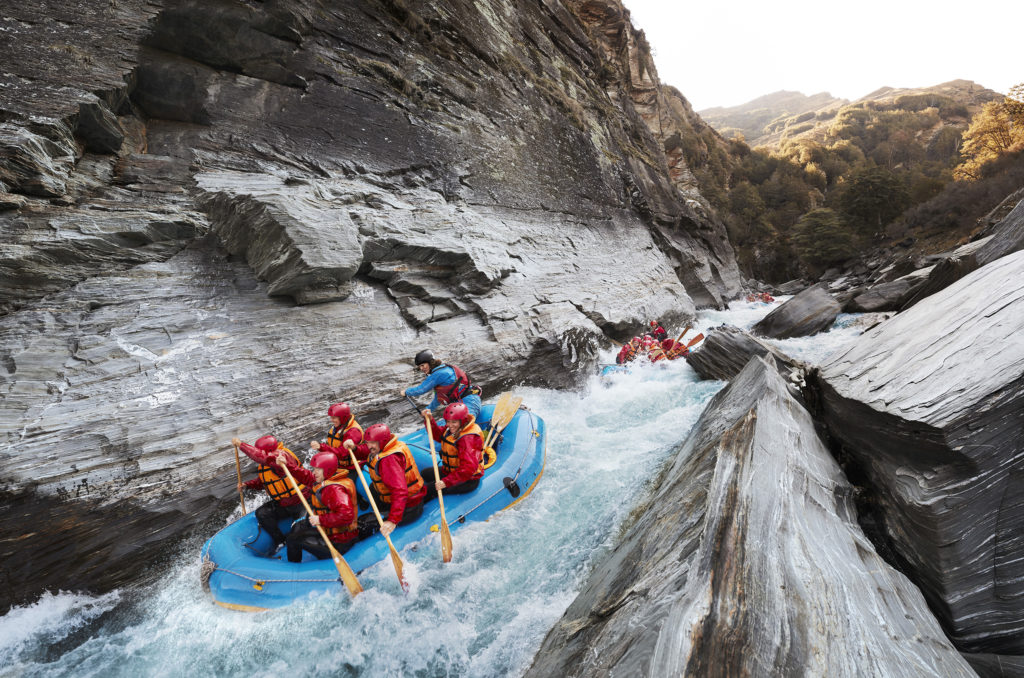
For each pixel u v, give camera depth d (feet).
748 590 7.47
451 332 25.59
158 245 20.11
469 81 41.37
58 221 17.92
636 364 31.99
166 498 14.71
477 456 15.75
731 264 99.76
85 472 13.70
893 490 10.35
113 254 18.71
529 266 34.86
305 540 13.46
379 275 24.63
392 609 12.31
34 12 21.11
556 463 19.33
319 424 18.90
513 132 44.19
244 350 18.79
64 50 21.33
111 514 13.73
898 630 7.30
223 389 17.40
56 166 19.01
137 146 23.34
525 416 19.97
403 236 25.68
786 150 321.93
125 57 23.11
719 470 10.65
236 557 13.34
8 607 12.10
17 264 16.16
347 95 30.76
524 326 29.04
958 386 9.53
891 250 126.00
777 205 238.27
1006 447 8.47
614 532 14.34
